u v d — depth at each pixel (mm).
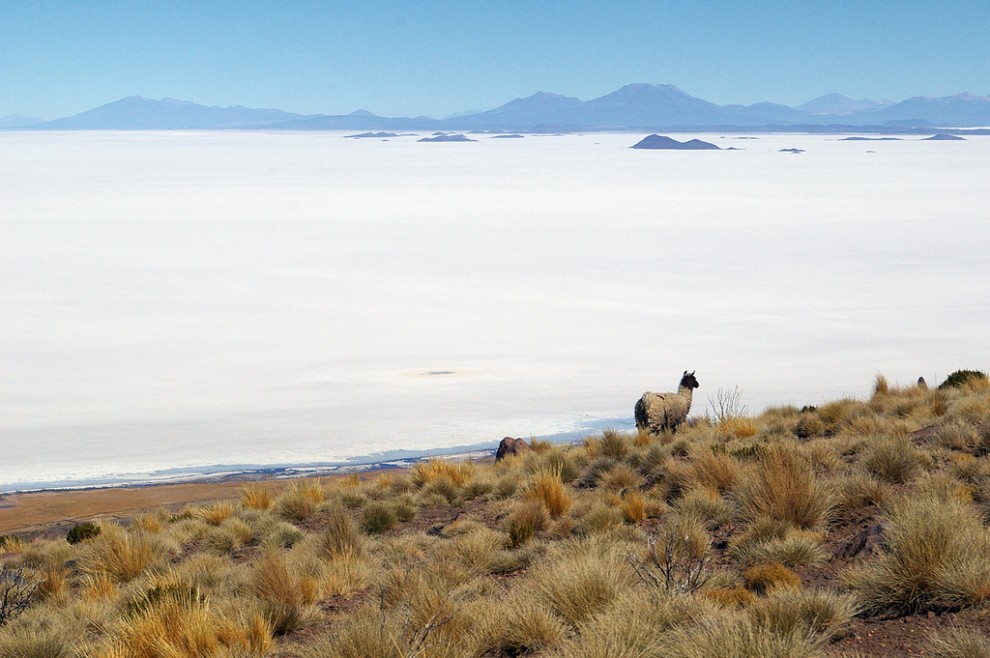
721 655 6543
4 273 167000
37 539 22219
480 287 153000
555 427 54344
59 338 102062
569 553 10594
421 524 16094
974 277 154750
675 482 14945
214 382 76000
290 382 75312
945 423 16984
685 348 92312
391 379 76000
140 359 88688
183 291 145000
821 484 12008
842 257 192250
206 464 45844
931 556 7855
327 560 12406
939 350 87375
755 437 18484
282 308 126938
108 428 57438
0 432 56438
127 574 13547
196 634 8477
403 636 7445
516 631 7961
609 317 117312
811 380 71812
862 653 6867
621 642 6898
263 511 18156
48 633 9461
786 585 8414
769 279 158750
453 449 48406
